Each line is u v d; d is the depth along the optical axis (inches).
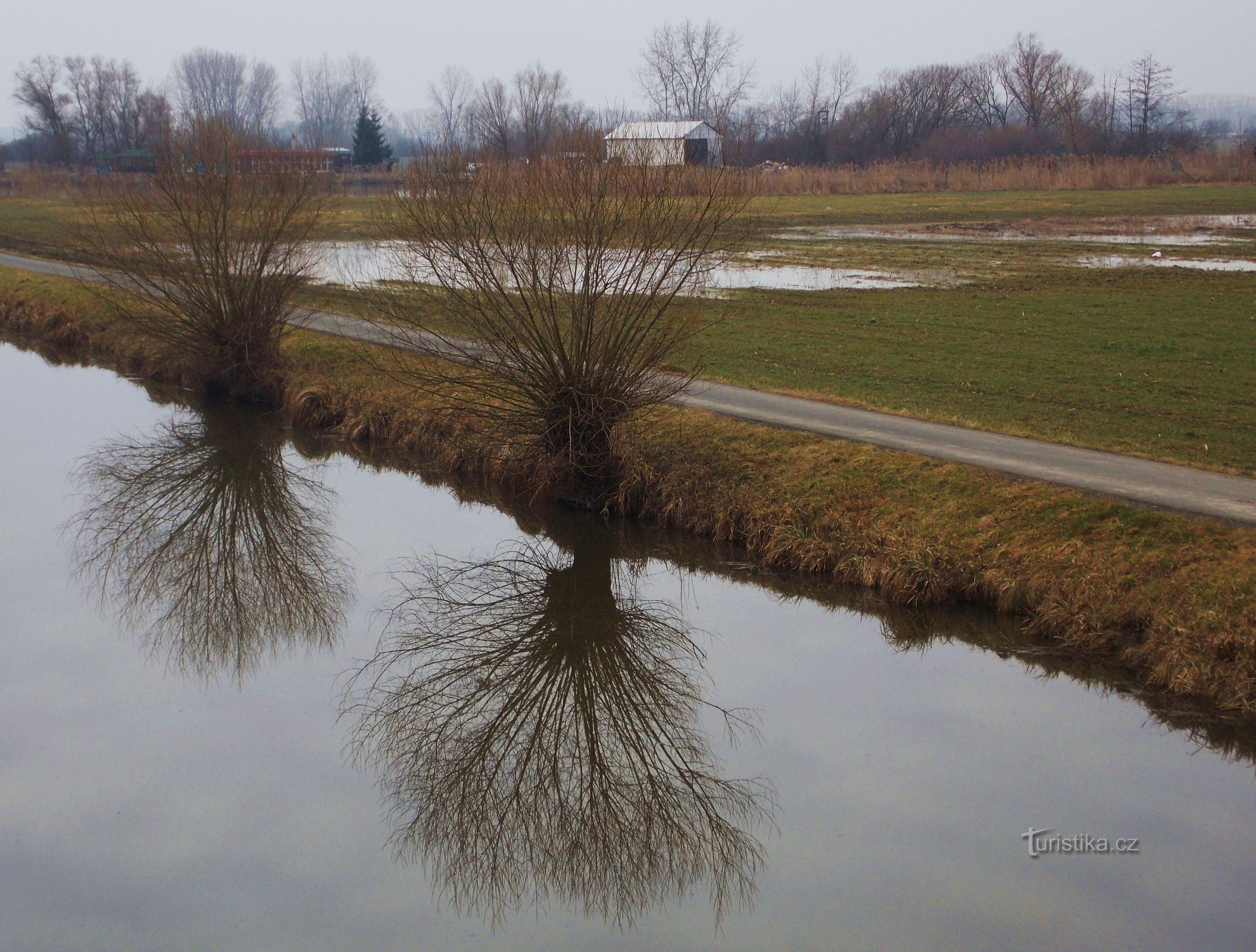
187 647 539.5
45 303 1279.5
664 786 422.3
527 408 673.0
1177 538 497.4
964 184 2832.2
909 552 546.6
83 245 1146.7
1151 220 1971.0
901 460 618.8
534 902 357.1
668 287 614.5
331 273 1205.7
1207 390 758.5
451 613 585.6
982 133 3811.5
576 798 418.9
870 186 2819.9
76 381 1047.6
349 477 789.9
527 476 698.8
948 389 782.5
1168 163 3157.0
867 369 848.9
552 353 635.5
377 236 858.8
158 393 999.0
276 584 619.8
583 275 607.2
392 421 827.4
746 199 596.4
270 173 905.5
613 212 593.6
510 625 575.5
